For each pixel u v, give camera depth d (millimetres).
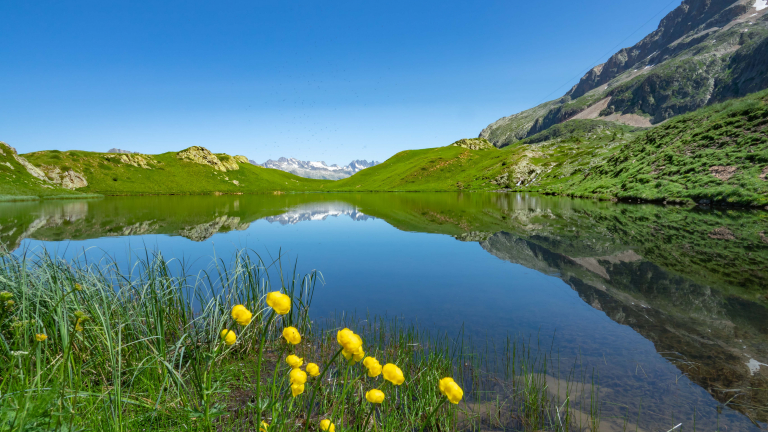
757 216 18172
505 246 12711
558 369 4285
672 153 32875
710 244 12023
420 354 4586
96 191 64750
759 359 4508
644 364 4406
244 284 5531
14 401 2043
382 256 11117
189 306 5105
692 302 6730
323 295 7246
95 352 3438
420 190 85312
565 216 21844
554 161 74688
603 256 10727
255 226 18734
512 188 71750
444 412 3393
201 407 2668
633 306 6555
